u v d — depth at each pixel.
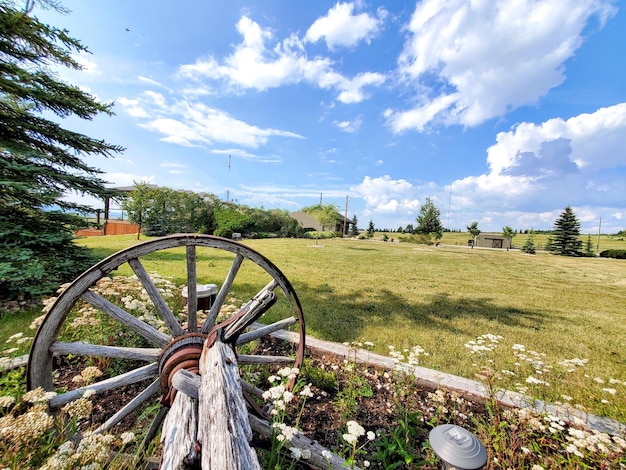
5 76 4.00
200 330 1.82
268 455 1.47
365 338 3.46
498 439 1.60
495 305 5.55
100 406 1.83
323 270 8.84
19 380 1.82
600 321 4.75
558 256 24.88
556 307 5.58
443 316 4.60
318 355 2.77
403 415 1.85
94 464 1.03
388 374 2.22
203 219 21.59
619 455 1.38
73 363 2.24
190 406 1.16
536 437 1.68
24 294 3.75
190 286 1.74
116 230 20.28
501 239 32.62
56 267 4.02
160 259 8.70
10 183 3.64
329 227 30.09
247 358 1.95
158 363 1.63
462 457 1.04
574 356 3.28
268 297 1.48
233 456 0.81
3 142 4.00
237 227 23.77
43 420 1.13
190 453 0.91
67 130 4.67
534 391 2.24
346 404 1.91
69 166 4.93
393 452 1.59
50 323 1.45
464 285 7.55
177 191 20.33
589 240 30.20
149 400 1.88
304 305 4.74
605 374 2.85
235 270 1.89
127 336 2.39
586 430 1.61
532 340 3.75
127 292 2.83
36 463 1.17
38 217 4.46
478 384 2.20
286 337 3.00
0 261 3.55
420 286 7.09
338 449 1.60
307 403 2.02
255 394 1.85
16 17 3.68
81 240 13.56
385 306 5.02
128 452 1.44
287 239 24.72
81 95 4.71
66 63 4.54
